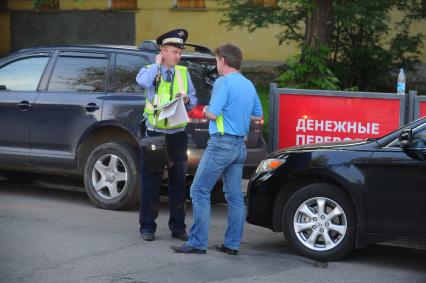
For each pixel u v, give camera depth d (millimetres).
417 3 27672
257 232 15312
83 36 41312
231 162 12766
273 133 18031
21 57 18156
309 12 23797
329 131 17594
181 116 13328
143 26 40062
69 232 14289
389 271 12398
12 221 15172
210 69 16391
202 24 38875
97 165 16719
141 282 11164
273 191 13312
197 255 12898
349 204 12617
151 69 13461
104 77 16938
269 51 37531
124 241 13727
